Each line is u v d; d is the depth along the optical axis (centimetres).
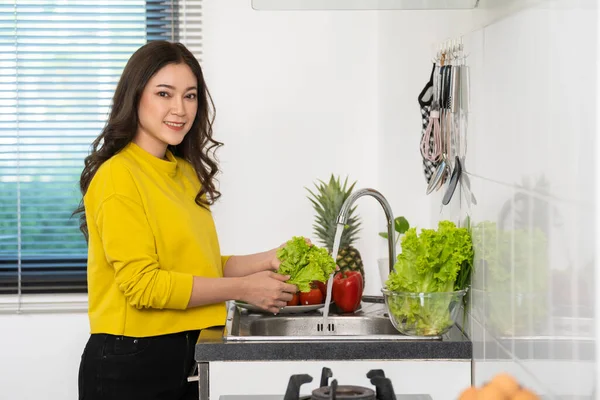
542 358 130
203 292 204
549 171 125
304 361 184
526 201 141
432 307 189
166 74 213
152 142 218
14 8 337
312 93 340
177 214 210
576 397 111
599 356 102
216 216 341
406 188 293
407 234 194
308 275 213
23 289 338
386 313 231
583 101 108
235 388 185
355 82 340
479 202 185
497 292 164
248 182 341
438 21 248
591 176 104
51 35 338
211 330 205
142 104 214
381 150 330
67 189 345
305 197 341
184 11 336
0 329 329
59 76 340
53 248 345
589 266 106
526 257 141
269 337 188
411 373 186
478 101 186
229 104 338
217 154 339
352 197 216
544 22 128
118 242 201
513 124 151
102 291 210
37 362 330
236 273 241
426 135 232
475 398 166
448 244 191
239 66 337
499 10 164
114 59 340
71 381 330
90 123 344
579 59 109
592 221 104
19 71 338
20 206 343
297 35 338
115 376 205
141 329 206
